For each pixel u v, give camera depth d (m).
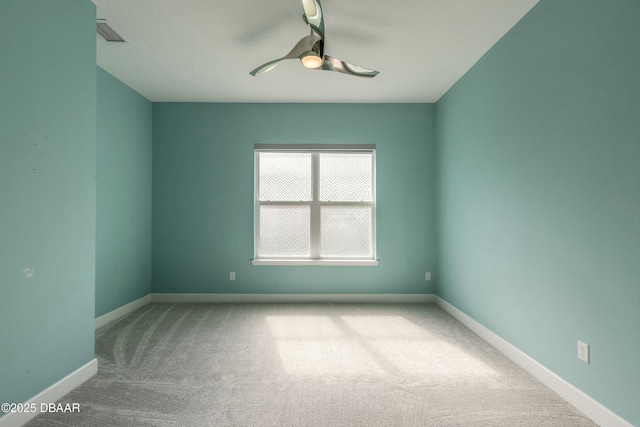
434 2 2.26
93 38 2.27
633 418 1.58
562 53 2.02
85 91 2.21
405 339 2.98
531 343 2.34
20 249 1.76
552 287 2.12
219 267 4.24
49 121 1.94
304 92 3.90
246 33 2.64
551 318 2.13
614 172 1.67
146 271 4.13
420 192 4.25
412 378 2.27
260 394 2.06
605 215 1.73
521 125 2.44
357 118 4.26
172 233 4.23
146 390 2.10
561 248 2.04
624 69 1.61
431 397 2.03
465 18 2.44
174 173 4.23
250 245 4.24
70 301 2.10
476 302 3.15
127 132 3.71
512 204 2.56
